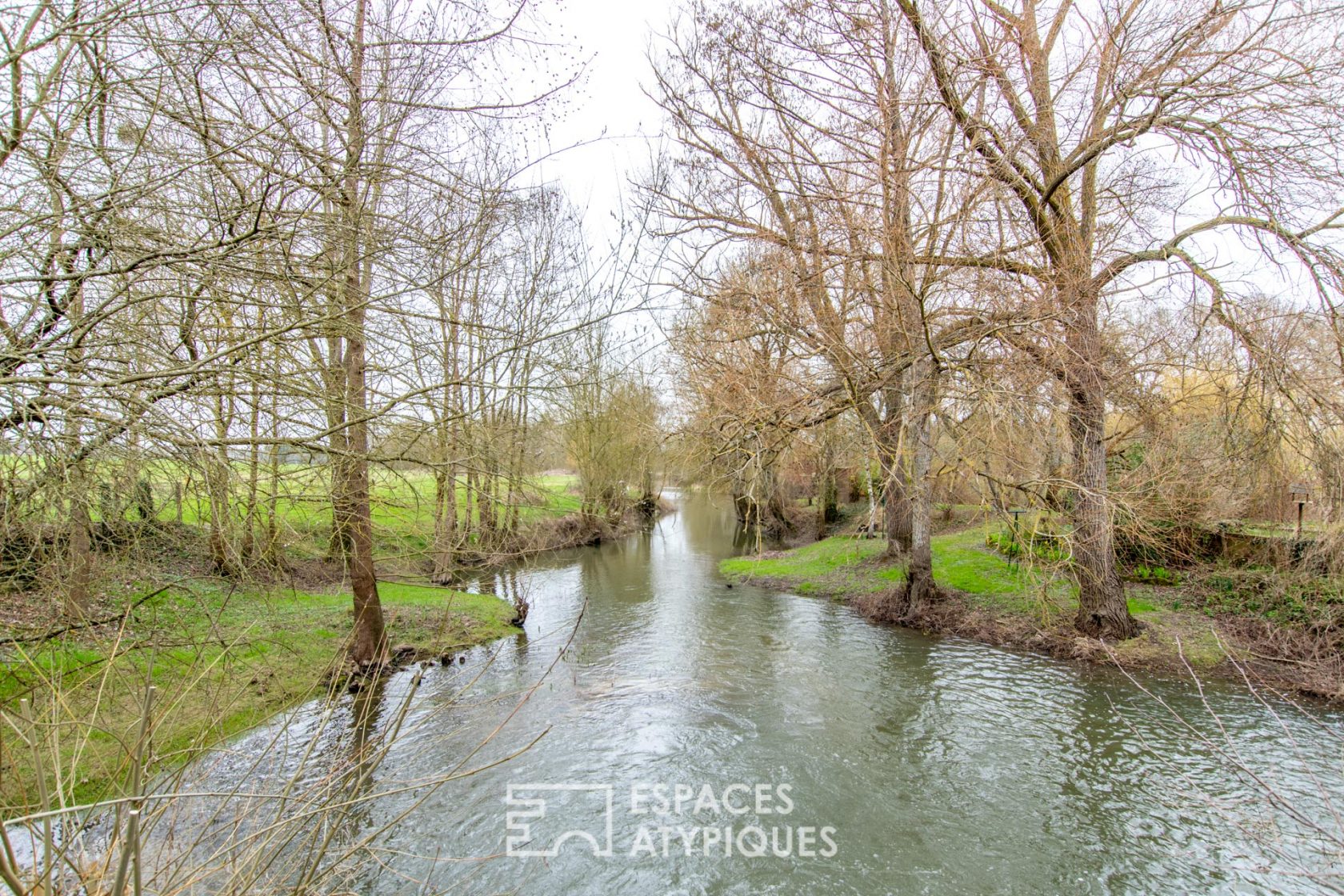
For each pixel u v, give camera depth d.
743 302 10.67
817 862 7.29
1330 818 7.50
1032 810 8.23
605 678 12.53
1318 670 11.03
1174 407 12.17
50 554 5.01
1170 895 6.71
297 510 6.28
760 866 7.22
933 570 18.39
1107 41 10.05
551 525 28.31
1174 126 10.18
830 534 28.84
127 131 5.57
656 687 12.02
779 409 10.82
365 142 5.45
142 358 5.26
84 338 5.11
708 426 11.21
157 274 5.53
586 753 9.59
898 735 10.20
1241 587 13.94
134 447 4.60
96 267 5.16
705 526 41.38
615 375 9.24
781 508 33.28
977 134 10.95
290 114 5.32
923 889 6.89
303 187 5.32
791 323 10.38
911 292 9.56
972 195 9.68
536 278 8.67
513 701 11.31
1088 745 9.77
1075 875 7.06
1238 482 13.69
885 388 11.38
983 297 10.09
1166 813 8.06
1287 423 10.91
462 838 7.58
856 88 10.86
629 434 27.47
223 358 5.62
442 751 9.42
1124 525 11.63
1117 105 10.18
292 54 5.73
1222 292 10.49
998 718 10.75
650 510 37.34
